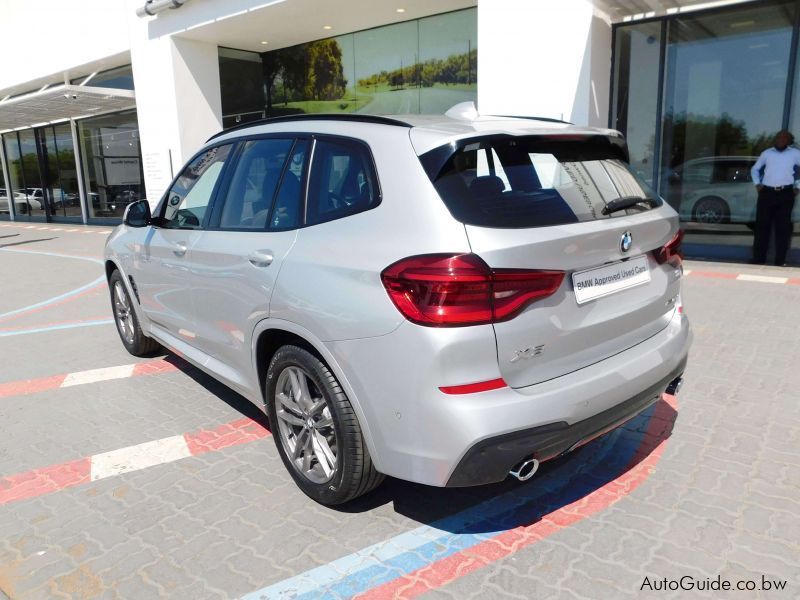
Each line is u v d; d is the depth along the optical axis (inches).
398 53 512.1
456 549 104.3
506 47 366.9
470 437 87.8
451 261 87.7
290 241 114.3
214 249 135.0
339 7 458.0
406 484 125.9
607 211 104.9
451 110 127.6
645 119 378.9
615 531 107.4
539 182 102.4
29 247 594.6
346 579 97.8
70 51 660.7
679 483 121.7
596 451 135.9
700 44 355.3
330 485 111.9
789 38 331.6
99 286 366.9
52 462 140.8
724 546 102.3
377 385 95.7
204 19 502.9
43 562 104.7
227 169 143.3
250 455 140.9
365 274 96.7
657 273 116.3
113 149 716.7
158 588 97.3
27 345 240.2
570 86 351.3
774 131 345.7
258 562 102.7
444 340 87.8
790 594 91.3
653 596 91.6
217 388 183.9
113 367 206.4
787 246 338.6
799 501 114.3
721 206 367.2
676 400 160.7
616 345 107.1
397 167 100.4
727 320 232.2
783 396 161.3
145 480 131.2
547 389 93.8
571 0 342.0
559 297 95.1
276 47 591.2
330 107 572.4
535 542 105.3
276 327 114.7
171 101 549.6
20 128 868.0
